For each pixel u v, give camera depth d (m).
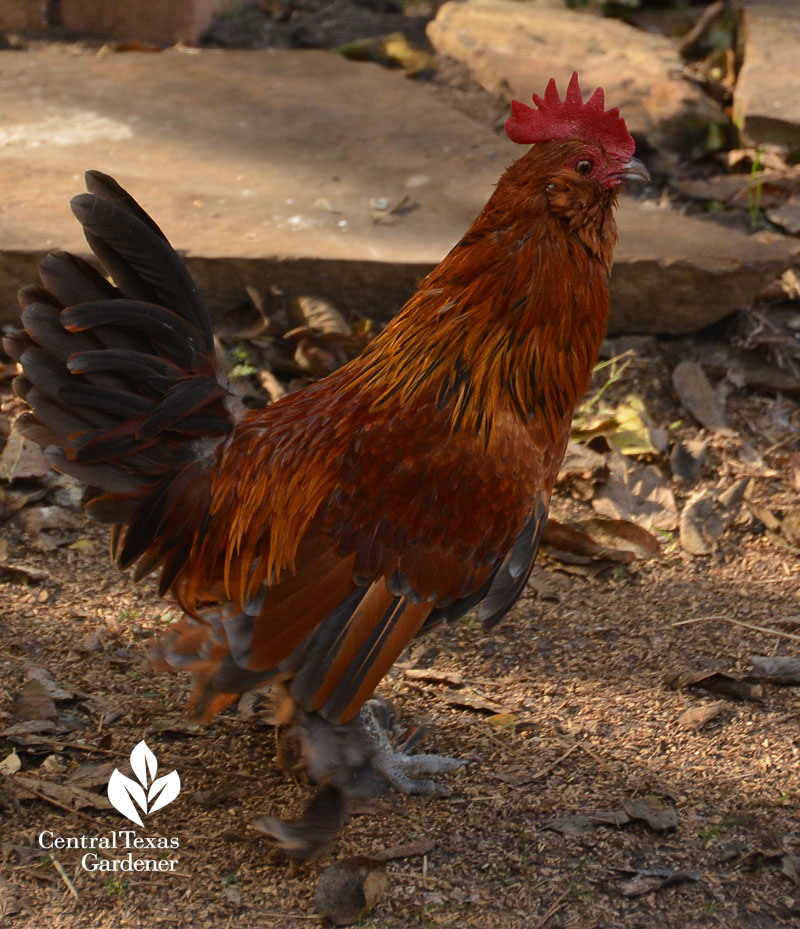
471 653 5.84
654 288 7.57
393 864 4.63
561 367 4.73
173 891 4.48
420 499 4.40
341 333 7.16
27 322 4.46
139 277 4.71
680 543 6.59
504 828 4.81
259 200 8.25
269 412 4.85
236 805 4.91
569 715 5.42
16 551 6.27
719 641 5.89
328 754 4.49
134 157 8.77
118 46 10.61
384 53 10.71
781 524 6.64
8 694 5.36
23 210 7.82
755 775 5.05
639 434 7.12
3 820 4.75
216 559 4.67
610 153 4.51
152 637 5.78
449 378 4.51
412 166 8.83
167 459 4.65
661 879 4.54
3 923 4.30
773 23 10.60
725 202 8.91
